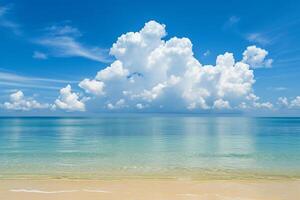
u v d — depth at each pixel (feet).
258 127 272.72
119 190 38.86
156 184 42.32
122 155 77.25
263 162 65.16
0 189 39.22
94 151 86.63
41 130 223.71
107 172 53.16
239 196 36.60
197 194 37.32
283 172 53.67
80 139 134.31
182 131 204.85
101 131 207.31
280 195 37.04
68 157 73.67
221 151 86.17
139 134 170.91
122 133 182.39
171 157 73.05
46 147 99.25
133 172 53.31
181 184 42.29
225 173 52.65
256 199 35.45
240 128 251.19
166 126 307.58
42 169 56.29
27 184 42.04
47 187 40.24
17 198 35.32
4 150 90.48
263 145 103.04
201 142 116.57
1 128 259.60
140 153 81.92
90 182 43.52
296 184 42.73
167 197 35.96
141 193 37.58
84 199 35.09
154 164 62.34
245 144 106.73
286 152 82.58
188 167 58.59
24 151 87.56
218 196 36.58
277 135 157.07
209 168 57.72
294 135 155.63
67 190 38.78
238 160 68.03
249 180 45.75
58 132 196.03
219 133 178.91
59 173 52.13
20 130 223.10
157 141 122.01
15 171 54.39
